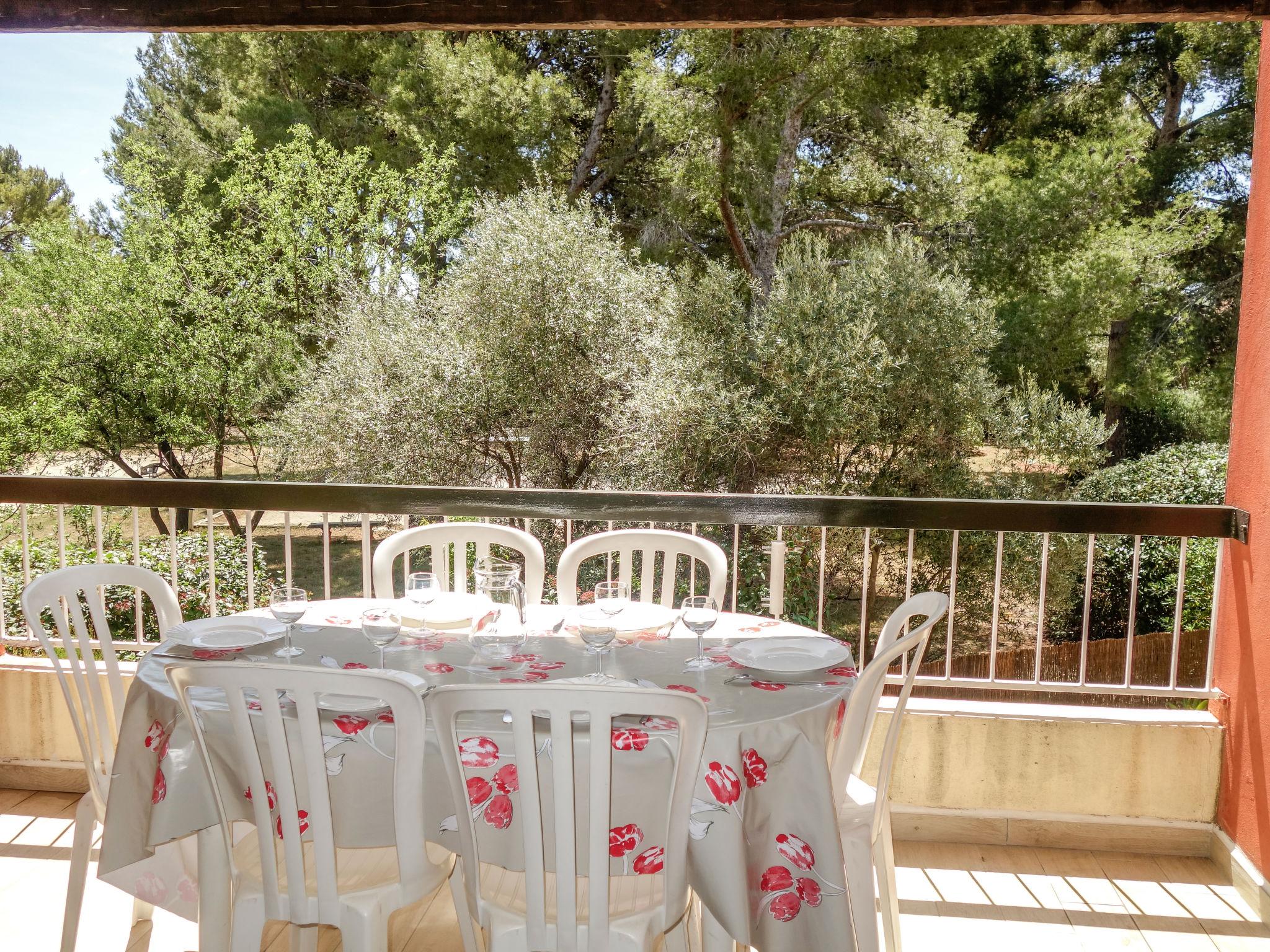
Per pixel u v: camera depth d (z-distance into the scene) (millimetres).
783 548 2914
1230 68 8984
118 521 11070
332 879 1705
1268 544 2598
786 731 1753
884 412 8320
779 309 8383
